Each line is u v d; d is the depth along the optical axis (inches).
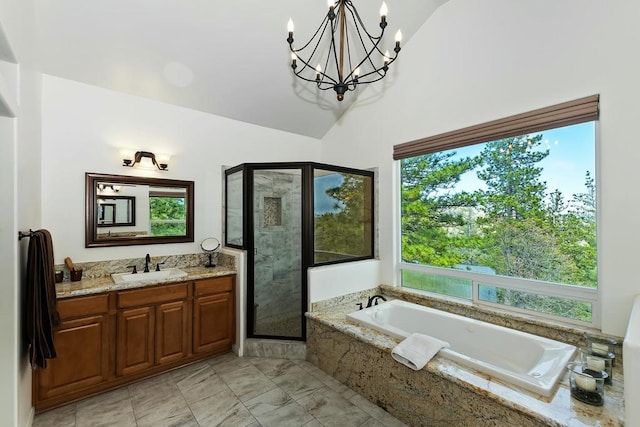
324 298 120.1
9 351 63.1
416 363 74.5
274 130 155.4
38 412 82.1
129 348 95.7
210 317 113.7
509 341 89.4
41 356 70.2
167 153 123.3
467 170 113.5
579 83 84.5
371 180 143.9
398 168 137.0
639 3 75.5
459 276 115.6
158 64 107.8
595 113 81.7
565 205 90.4
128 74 108.0
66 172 101.8
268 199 129.4
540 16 92.0
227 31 104.0
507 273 103.3
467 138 108.8
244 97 132.3
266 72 123.8
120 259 112.6
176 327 105.3
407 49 128.6
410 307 115.6
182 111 127.7
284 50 116.1
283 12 103.2
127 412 83.4
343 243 133.4
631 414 47.2
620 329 78.5
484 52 105.0
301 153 165.3
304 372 105.0
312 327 111.4
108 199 109.9
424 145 122.6
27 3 74.5
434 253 124.3
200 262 131.0
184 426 78.0
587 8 83.3
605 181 80.7
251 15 101.3
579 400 59.9
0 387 62.3
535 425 56.6
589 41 82.9
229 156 140.6
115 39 96.6
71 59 97.9
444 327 105.3
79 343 87.6
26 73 73.5
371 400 88.4
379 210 141.6
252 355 116.6
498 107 101.5
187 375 102.5
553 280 93.3
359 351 92.3
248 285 122.0
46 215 97.9
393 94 134.6
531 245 97.7
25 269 72.9
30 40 78.4
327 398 90.1
